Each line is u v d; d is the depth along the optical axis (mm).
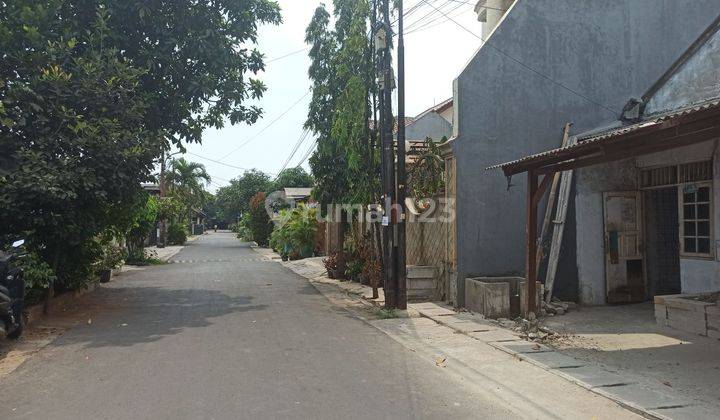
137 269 22219
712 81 9625
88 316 10203
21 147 9031
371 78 12758
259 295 13484
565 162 8422
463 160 11000
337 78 14008
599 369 6418
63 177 8750
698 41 9906
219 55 12172
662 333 8258
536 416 4957
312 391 5562
